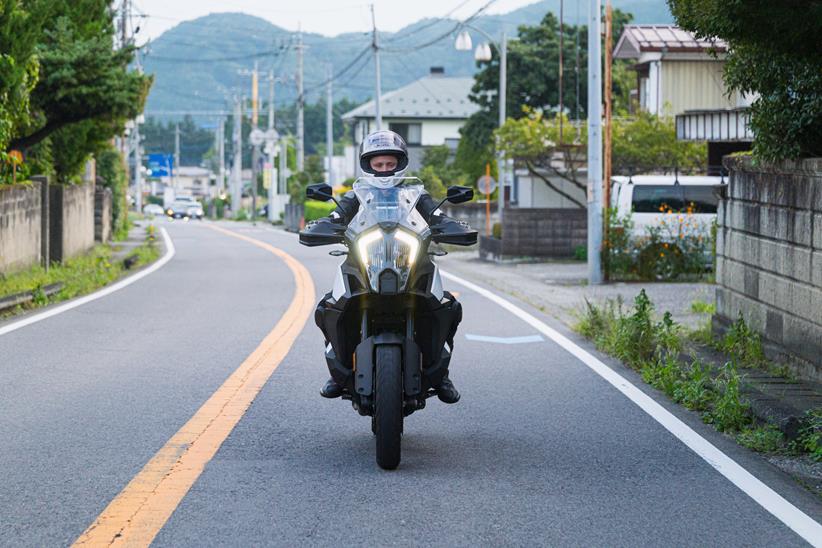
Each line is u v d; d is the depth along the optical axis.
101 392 9.95
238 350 12.83
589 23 24.42
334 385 7.73
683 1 10.67
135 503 6.31
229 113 111.19
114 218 48.78
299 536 5.74
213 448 7.77
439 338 7.53
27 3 19.84
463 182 58.22
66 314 16.53
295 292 20.94
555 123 35.75
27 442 7.88
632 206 27.05
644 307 12.98
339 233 7.50
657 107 37.06
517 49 54.44
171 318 16.22
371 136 7.77
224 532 5.79
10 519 5.98
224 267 28.92
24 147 25.02
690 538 5.82
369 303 7.25
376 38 51.56
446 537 5.76
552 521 6.09
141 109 25.17
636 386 10.80
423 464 7.42
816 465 7.74
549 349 13.48
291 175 92.81
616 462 7.57
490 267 30.25
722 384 9.73
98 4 27.84
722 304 13.72
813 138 10.81
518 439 8.31
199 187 198.50
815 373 10.38
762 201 12.02
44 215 23.48
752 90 11.56
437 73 100.19
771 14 9.30
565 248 32.84
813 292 10.43
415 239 7.25
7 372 11.01
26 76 19.64
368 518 6.09
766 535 5.90
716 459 7.70
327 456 7.61
